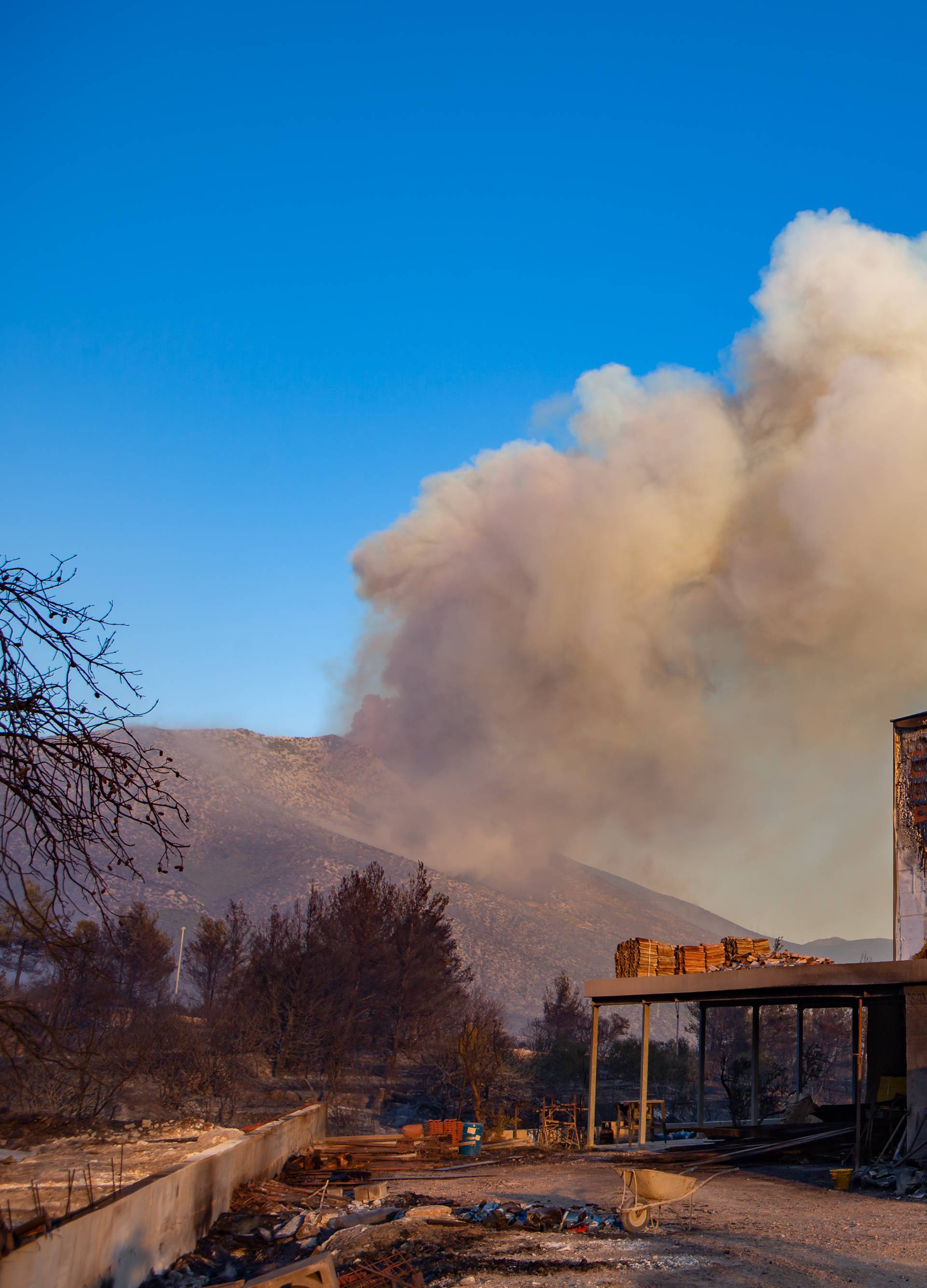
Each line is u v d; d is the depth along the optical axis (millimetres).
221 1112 27219
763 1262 10320
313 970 50625
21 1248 8125
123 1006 39656
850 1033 58500
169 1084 28391
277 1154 18469
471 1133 23766
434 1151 22719
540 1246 11430
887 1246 11164
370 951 56156
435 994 55969
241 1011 42781
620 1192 16031
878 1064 23188
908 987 17562
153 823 6816
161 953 62781
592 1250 11078
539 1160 21453
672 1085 47688
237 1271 11680
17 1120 15359
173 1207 11922
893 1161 17062
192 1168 12727
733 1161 19734
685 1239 11703
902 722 25141
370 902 61344
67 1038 10547
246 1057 41375
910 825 24469
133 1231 10594
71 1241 9008
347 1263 11273
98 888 6801
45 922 6562
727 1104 43625
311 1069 45906
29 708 6340
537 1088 46781
